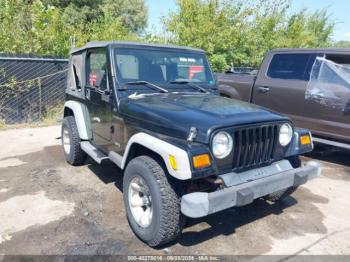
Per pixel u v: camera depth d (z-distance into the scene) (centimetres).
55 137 703
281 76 616
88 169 511
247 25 1239
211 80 450
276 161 336
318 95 557
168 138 296
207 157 273
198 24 1130
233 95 688
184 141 283
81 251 305
